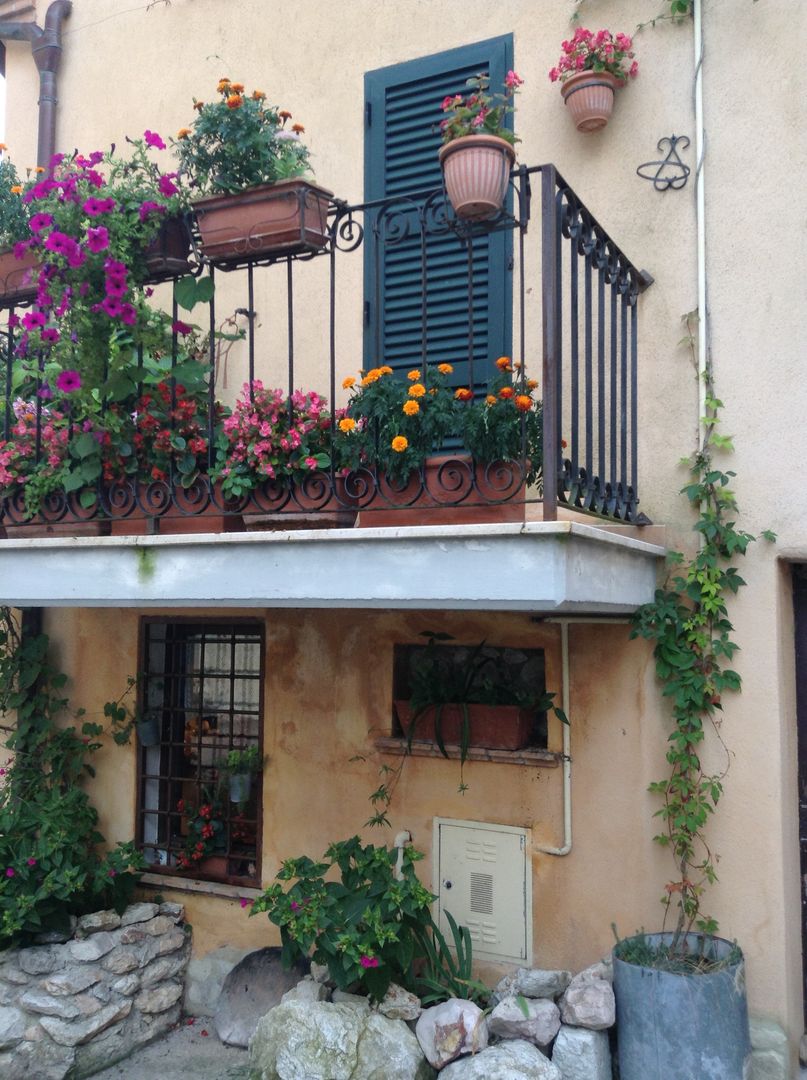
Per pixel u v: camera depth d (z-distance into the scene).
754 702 3.51
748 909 3.47
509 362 3.34
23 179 5.59
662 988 3.13
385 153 4.48
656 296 3.80
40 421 3.88
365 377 3.44
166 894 4.68
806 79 3.57
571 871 3.78
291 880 4.37
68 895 4.17
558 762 3.79
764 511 3.53
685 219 3.77
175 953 4.49
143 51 5.27
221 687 4.82
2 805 4.85
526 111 4.15
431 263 4.33
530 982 3.48
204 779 4.79
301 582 3.16
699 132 3.74
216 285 4.91
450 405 3.18
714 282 3.69
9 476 3.87
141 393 3.75
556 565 2.72
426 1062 3.36
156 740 4.85
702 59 3.75
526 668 4.14
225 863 4.65
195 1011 4.46
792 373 3.52
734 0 3.71
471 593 2.85
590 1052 3.18
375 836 4.20
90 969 4.06
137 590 3.51
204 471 3.68
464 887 3.98
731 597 3.56
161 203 3.55
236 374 4.81
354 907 3.60
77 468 3.69
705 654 3.58
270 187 3.40
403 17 4.49
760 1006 3.44
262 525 3.47
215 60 5.02
